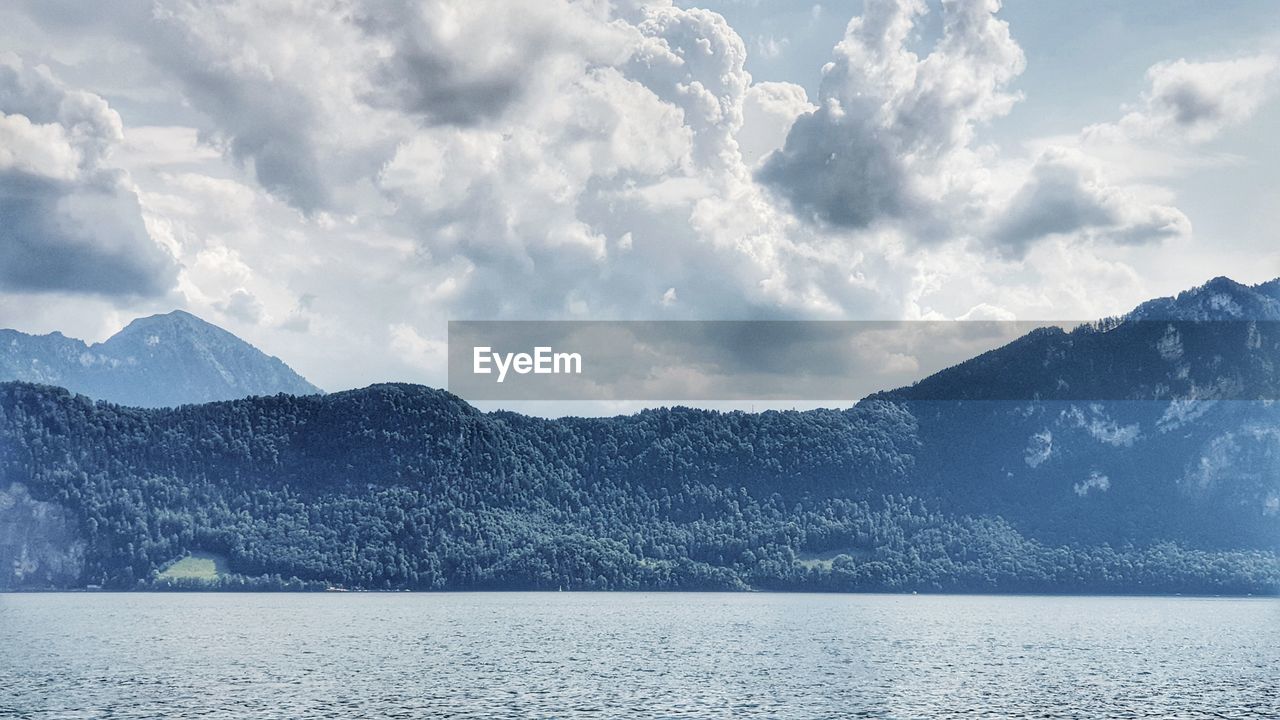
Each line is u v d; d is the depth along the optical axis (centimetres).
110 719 15788
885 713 16775
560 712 16638
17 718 15875
